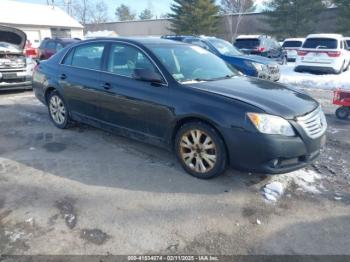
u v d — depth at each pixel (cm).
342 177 381
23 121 612
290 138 321
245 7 4619
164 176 379
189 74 404
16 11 3741
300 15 3831
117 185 358
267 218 300
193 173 375
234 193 342
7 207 314
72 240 266
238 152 332
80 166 407
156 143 407
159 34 5297
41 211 307
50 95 565
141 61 415
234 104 334
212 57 481
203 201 327
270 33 4031
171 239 270
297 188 354
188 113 356
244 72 935
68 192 343
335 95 635
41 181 367
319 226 289
